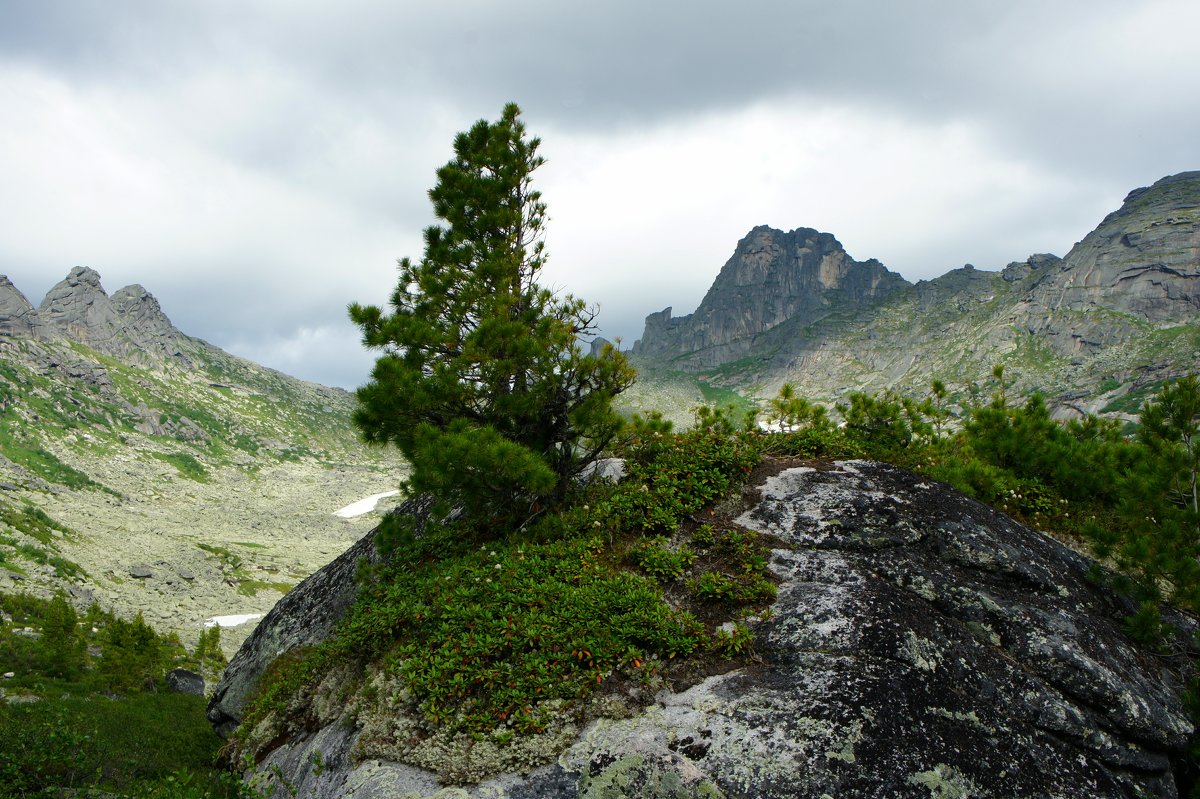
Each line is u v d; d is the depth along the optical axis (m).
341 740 9.79
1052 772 7.93
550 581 10.89
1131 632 10.05
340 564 17.22
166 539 146.88
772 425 16.14
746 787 7.40
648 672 8.99
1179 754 8.83
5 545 103.19
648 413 15.68
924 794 7.32
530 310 14.66
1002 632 9.54
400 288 15.71
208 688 57.06
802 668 8.68
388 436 13.66
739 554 10.95
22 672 44.66
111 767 13.93
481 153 16.61
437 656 9.57
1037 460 14.74
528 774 8.10
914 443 15.91
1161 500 11.15
